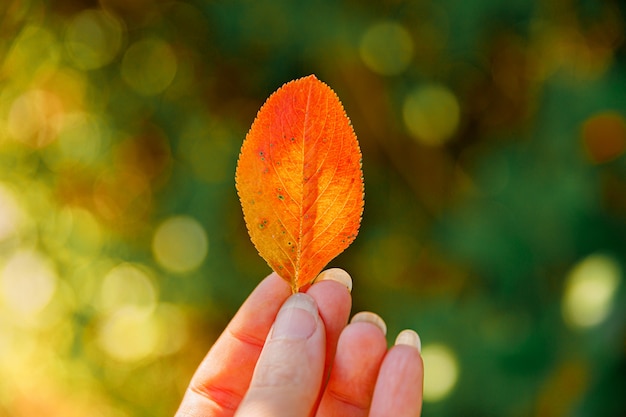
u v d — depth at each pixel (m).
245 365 0.31
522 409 0.47
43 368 0.72
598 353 0.44
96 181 0.69
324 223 0.26
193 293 0.63
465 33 0.52
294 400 0.25
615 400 0.43
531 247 0.50
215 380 0.31
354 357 0.27
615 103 0.48
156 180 0.66
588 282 0.46
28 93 0.70
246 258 0.62
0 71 0.70
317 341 0.26
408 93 0.56
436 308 0.53
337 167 0.26
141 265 0.66
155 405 0.69
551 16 0.51
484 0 0.50
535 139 0.51
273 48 0.57
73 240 0.70
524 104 0.55
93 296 0.69
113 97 0.67
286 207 0.26
